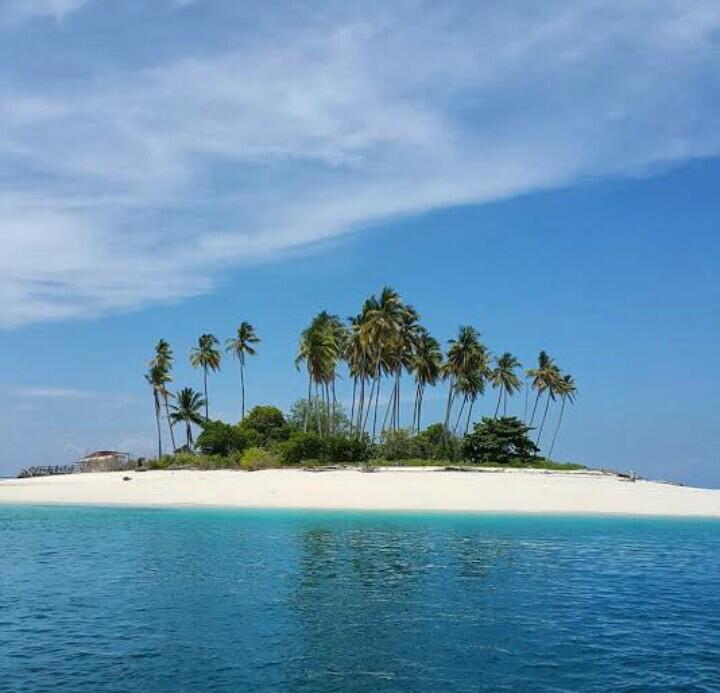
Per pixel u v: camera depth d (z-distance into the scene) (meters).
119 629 18.19
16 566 26.56
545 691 14.26
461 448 83.69
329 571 26.08
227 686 14.31
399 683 14.62
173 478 61.34
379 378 87.62
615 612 20.70
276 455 74.62
